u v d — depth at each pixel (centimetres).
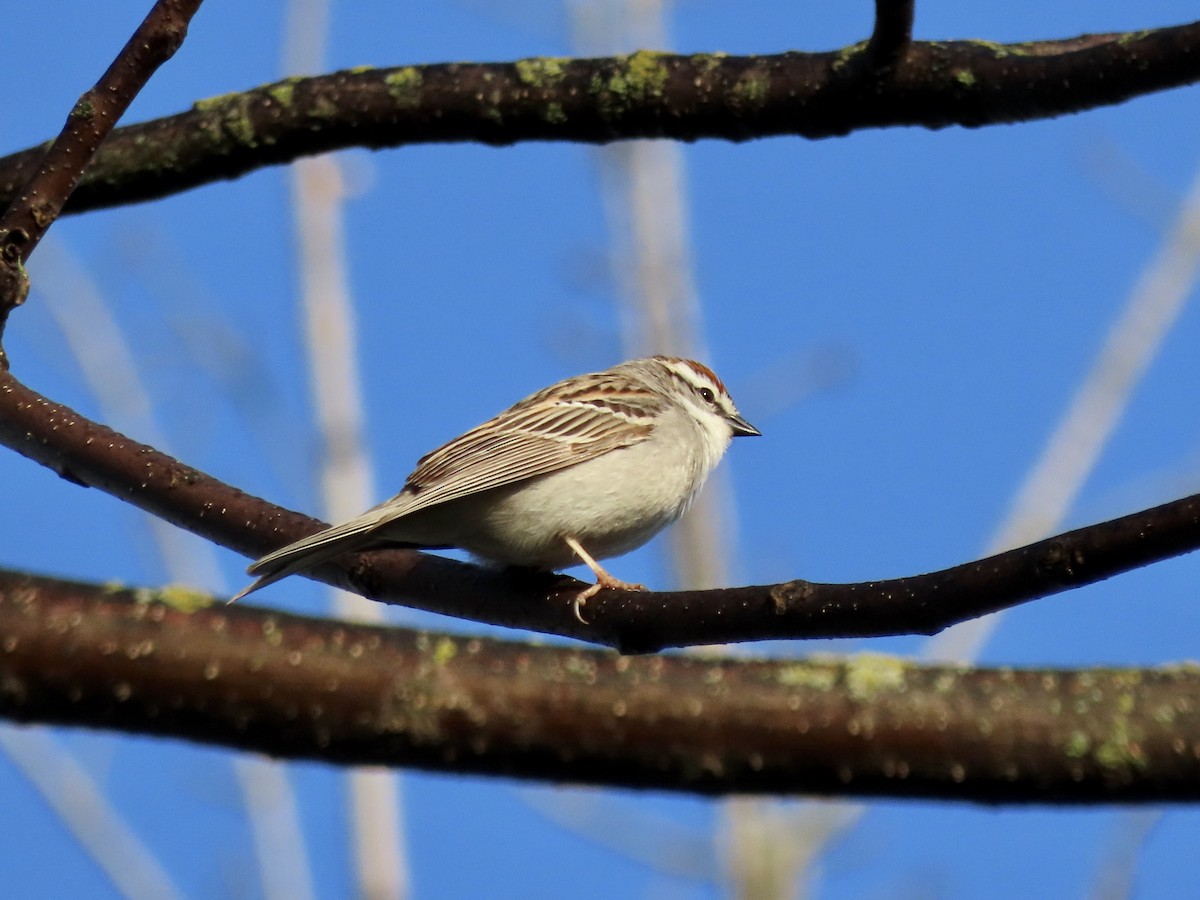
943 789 549
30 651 542
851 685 557
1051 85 925
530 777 562
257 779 1667
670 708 556
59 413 1006
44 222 869
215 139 1070
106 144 1073
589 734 557
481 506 1095
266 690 550
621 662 567
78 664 543
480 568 953
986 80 941
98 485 1005
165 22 863
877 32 947
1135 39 901
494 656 565
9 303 874
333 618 570
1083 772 537
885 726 548
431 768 562
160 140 1073
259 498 997
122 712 547
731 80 1004
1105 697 545
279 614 567
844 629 688
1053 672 556
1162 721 536
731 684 561
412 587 971
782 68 994
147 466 998
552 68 1045
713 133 1023
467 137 1063
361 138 1073
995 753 542
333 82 1071
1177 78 891
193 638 552
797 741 553
